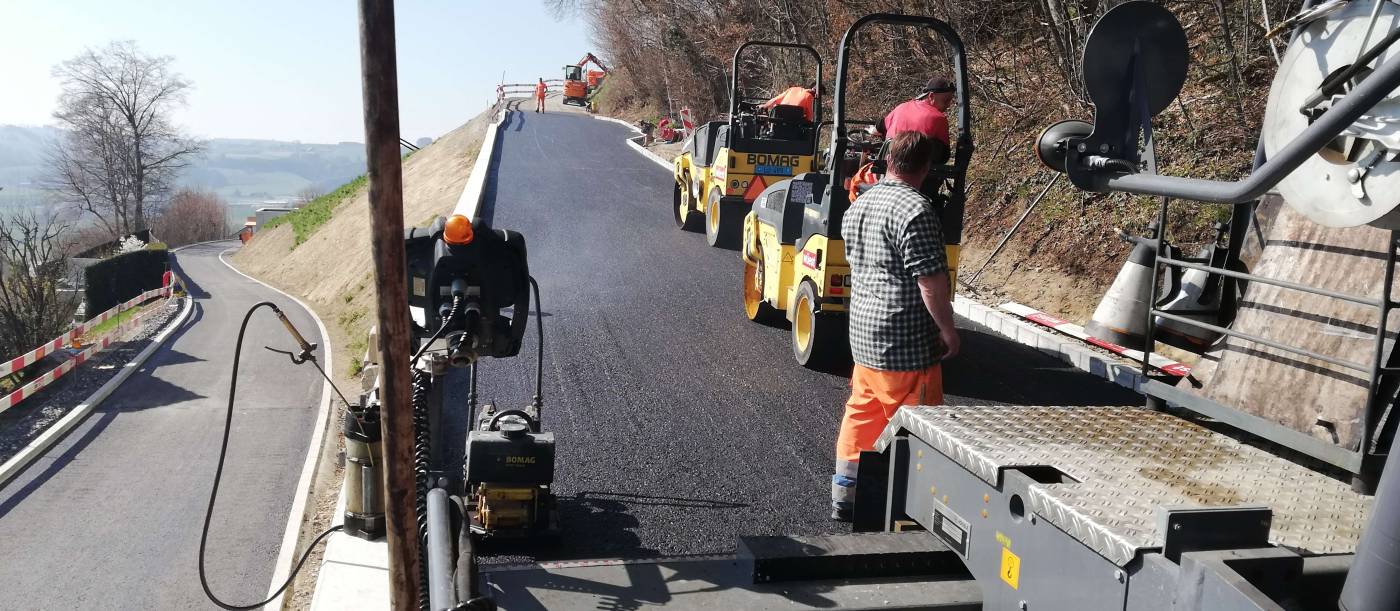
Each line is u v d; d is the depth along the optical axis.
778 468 5.47
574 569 3.33
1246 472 2.86
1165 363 7.07
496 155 25.44
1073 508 2.45
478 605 2.49
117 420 16.30
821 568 3.16
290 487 12.44
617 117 48.44
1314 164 2.57
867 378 4.23
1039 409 3.52
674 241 13.52
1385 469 1.89
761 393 6.86
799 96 12.70
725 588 3.10
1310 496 2.68
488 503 4.29
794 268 7.80
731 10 29.48
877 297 4.12
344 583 4.50
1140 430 3.28
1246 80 10.57
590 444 5.80
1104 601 2.32
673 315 9.22
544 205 16.77
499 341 4.10
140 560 9.81
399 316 2.70
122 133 75.25
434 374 3.91
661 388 6.94
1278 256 3.29
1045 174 11.96
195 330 27.62
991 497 2.84
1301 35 2.64
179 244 106.00
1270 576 2.06
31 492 12.27
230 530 10.71
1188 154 10.48
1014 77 14.12
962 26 14.08
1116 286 4.49
